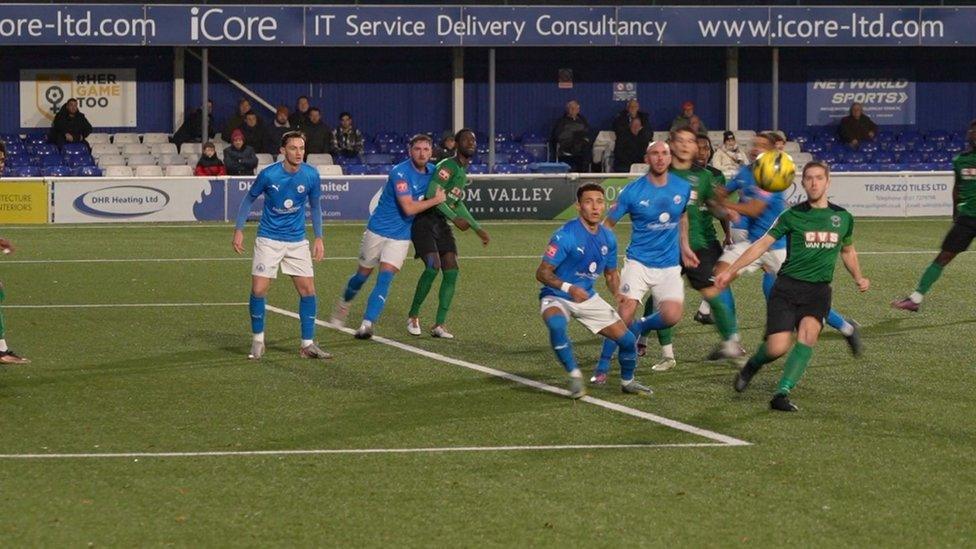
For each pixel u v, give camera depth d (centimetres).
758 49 8844
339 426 2533
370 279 4806
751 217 3216
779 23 7881
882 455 2303
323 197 7056
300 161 3203
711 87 8888
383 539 1848
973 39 7950
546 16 7762
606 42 7812
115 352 3344
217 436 2450
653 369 3112
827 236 2639
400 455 2309
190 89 8512
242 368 3134
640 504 2011
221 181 7019
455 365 3181
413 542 1834
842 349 3384
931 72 8988
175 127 8481
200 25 7575
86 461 2262
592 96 8831
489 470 2206
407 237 3519
